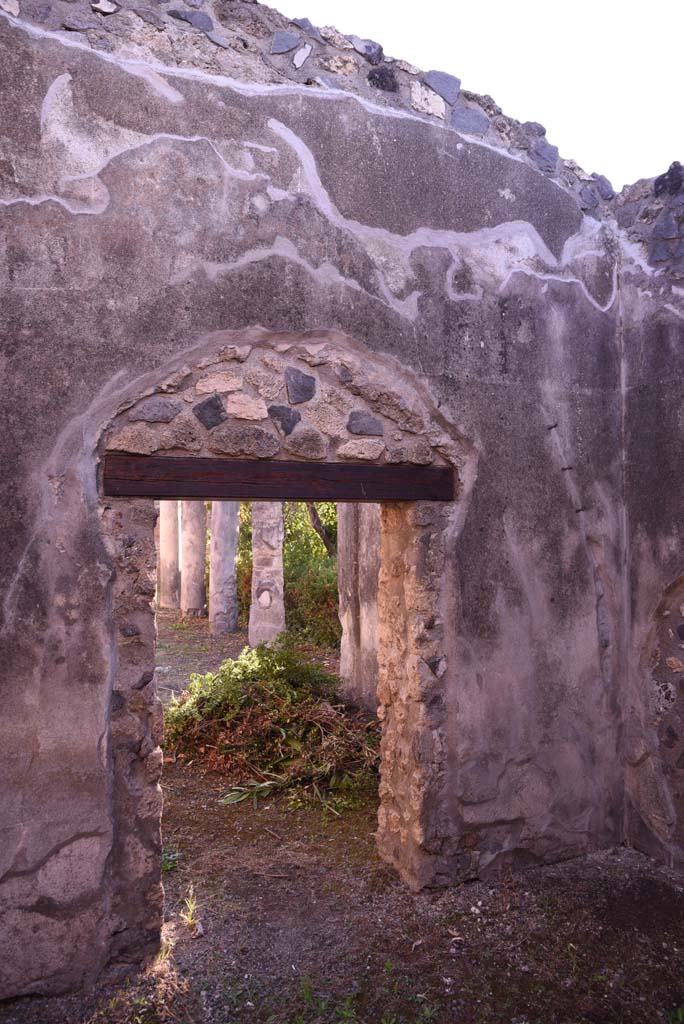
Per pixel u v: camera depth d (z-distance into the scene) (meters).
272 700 5.55
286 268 3.21
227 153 3.09
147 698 2.99
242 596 12.17
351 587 6.32
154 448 2.97
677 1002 2.80
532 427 3.81
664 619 3.88
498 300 3.71
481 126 3.69
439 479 3.58
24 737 2.76
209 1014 2.70
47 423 2.80
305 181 3.25
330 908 3.42
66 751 2.82
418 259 3.51
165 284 2.98
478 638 3.65
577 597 3.94
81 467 2.86
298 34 3.27
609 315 4.06
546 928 3.26
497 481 3.71
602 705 4.02
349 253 3.35
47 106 2.78
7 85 2.72
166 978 2.89
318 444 3.29
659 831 3.88
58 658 2.82
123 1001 2.76
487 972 2.96
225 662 6.28
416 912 3.39
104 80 2.87
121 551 2.94
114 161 2.89
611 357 4.06
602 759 4.01
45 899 2.79
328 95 3.30
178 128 3.00
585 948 3.12
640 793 3.99
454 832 3.59
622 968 2.99
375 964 3.01
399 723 3.72
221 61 3.10
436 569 3.56
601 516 4.02
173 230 2.99
